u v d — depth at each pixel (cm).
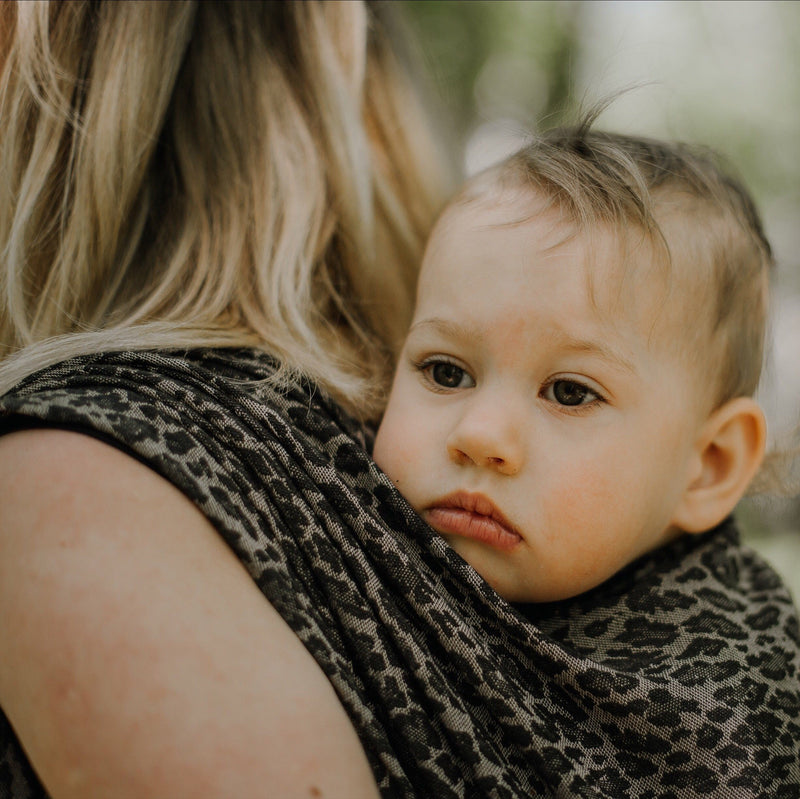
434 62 213
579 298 98
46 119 113
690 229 109
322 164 127
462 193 115
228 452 80
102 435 75
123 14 117
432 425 99
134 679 63
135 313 104
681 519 111
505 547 94
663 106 168
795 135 369
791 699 95
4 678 67
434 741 76
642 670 91
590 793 80
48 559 67
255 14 130
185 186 118
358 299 127
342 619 78
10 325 108
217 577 72
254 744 63
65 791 63
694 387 108
